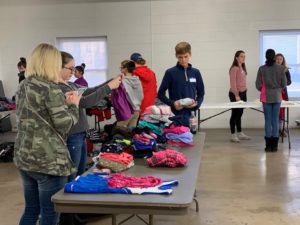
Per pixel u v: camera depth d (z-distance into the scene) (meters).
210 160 5.11
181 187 1.81
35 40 8.10
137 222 3.15
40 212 2.12
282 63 6.40
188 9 7.61
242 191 3.83
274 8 7.39
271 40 7.57
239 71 6.34
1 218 3.30
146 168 2.21
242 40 7.54
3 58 8.19
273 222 3.07
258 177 4.28
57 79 2.02
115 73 7.96
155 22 7.73
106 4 7.80
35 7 8.00
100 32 7.90
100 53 8.06
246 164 4.85
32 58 1.98
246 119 7.71
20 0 7.75
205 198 3.66
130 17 7.77
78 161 2.67
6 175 4.74
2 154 5.48
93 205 1.64
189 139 2.79
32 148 1.92
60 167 1.96
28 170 1.95
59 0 7.75
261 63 7.66
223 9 7.52
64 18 7.96
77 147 2.64
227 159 5.14
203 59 7.70
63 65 2.54
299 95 7.59
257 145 5.99
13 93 8.23
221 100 7.75
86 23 7.92
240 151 5.60
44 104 1.92
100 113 6.05
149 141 2.52
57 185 1.99
